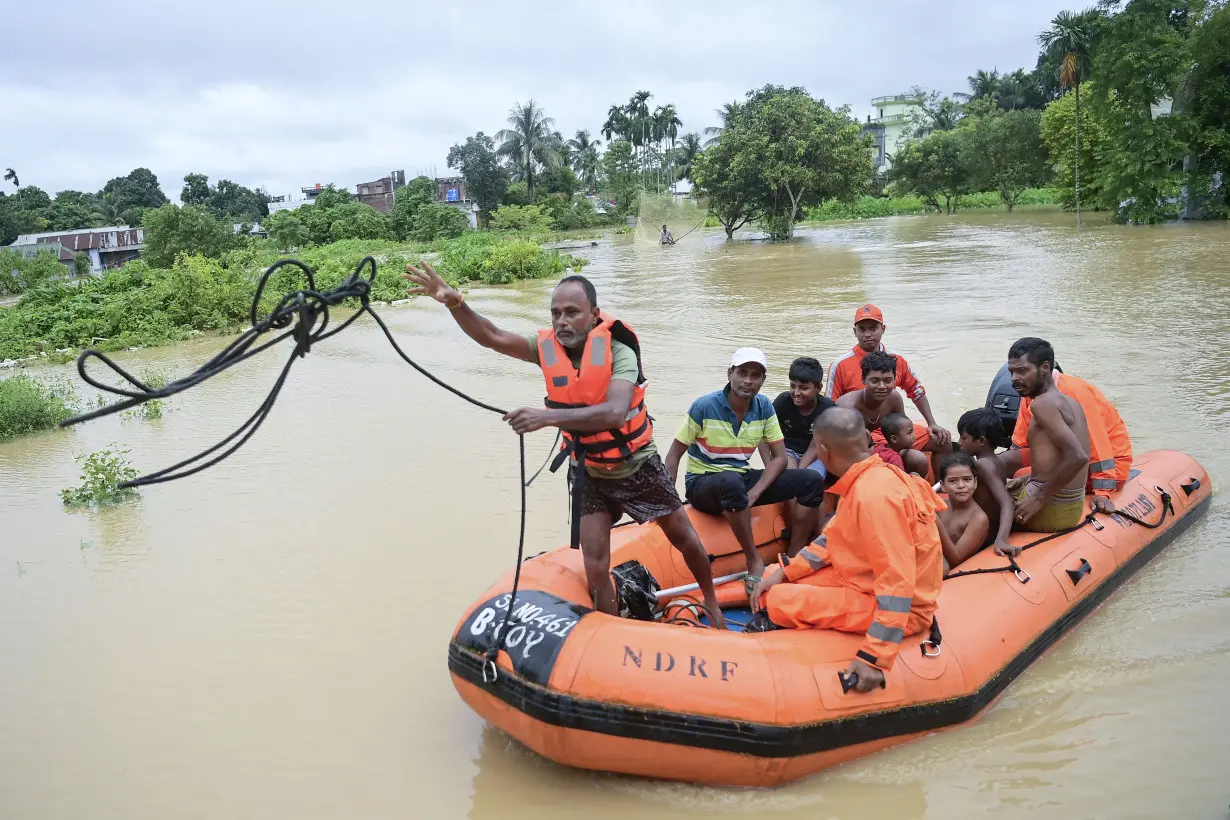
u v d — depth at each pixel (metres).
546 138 73.31
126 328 20.36
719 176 42.75
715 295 20.66
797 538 5.51
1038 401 5.16
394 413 11.11
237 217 81.94
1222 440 8.03
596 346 3.93
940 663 4.20
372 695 4.98
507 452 9.27
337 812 4.01
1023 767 4.04
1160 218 33.00
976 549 5.16
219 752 4.50
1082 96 43.25
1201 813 3.69
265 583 6.46
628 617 4.68
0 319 21.42
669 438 9.09
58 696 5.10
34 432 11.47
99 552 7.23
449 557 6.73
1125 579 5.57
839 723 3.92
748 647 4.01
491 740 4.53
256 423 3.46
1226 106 31.89
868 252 30.64
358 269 3.69
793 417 5.93
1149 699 4.48
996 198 66.44
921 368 11.62
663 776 4.01
